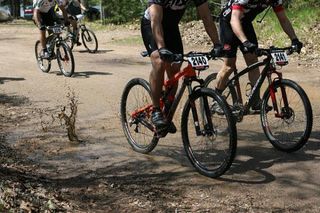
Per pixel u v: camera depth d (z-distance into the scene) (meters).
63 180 4.44
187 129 4.57
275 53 4.81
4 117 6.66
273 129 5.15
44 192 4.02
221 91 5.50
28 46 15.09
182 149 5.24
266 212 3.73
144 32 4.64
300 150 5.05
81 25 13.55
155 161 4.90
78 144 5.51
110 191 4.17
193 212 3.75
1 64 11.36
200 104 4.44
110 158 5.04
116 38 16.42
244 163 4.73
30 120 6.52
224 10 5.32
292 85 4.77
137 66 10.77
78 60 11.87
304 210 3.75
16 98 7.79
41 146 5.44
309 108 4.67
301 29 13.07
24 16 35.28
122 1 21.08
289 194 4.03
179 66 4.69
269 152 5.03
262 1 5.02
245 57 5.38
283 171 4.50
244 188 4.16
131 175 4.54
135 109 5.31
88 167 4.78
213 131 4.39
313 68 9.83
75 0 13.59
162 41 4.33
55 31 9.63
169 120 4.74
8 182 4.03
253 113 5.26
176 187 4.23
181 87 4.58
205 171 4.41
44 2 9.84
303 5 15.02
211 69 9.88
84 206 3.86
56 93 8.12
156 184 4.30
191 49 13.21
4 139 5.70
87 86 8.59
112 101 7.49
